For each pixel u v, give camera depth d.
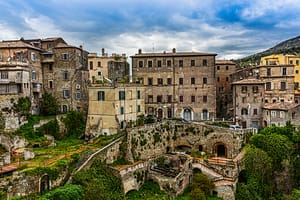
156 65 83.25
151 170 59.62
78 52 79.44
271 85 82.62
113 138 60.56
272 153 61.31
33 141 61.44
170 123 72.25
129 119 69.12
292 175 61.66
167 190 55.81
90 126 66.81
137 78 79.94
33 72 74.38
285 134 66.00
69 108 77.62
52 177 45.88
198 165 60.72
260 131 69.56
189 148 72.12
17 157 51.88
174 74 82.56
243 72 93.12
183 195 56.25
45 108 75.62
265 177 59.78
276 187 61.25
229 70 99.06
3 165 47.22
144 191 55.50
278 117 71.75
